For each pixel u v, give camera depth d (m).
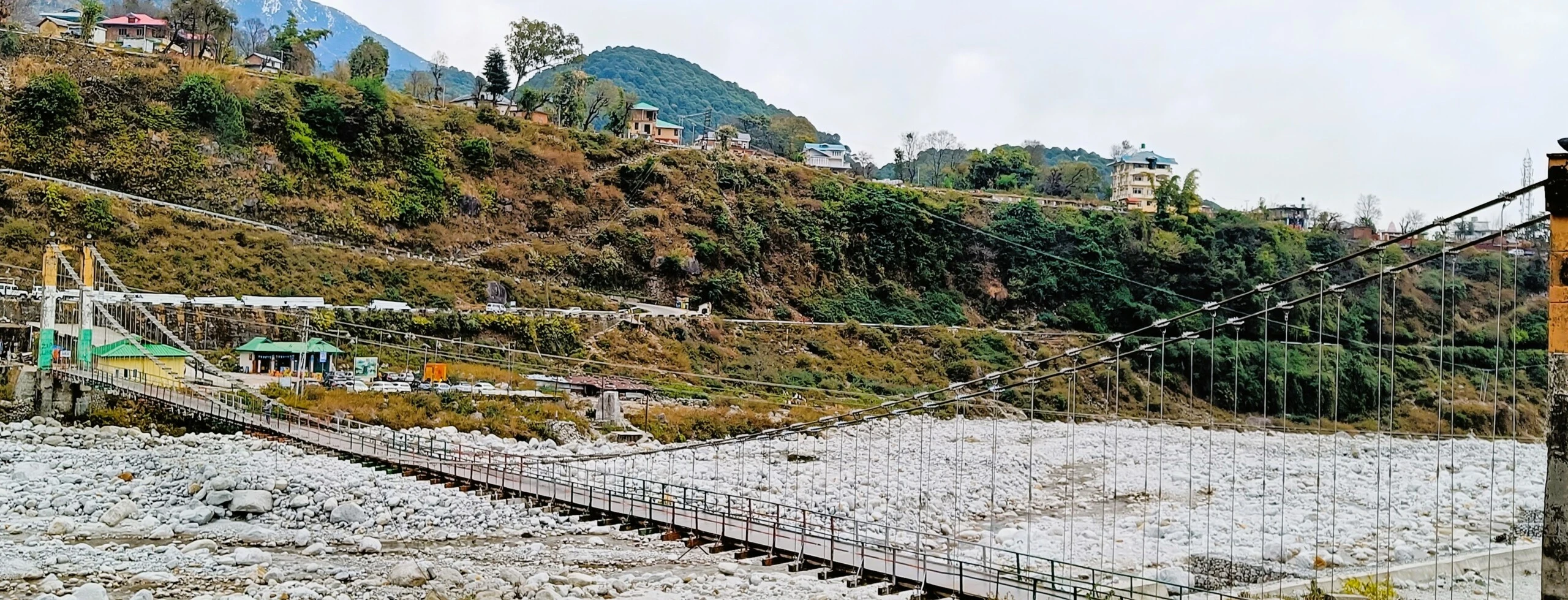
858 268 103.50
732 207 103.00
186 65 90.69
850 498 45.78
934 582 26.75
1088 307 106.88
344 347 66.00
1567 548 17.30
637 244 92.69
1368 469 59.84
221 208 80.38
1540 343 95.12
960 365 89.69
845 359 87.19
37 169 76.38
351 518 37.31
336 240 82.88
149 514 36.78
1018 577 27.67
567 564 33.66
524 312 77.94
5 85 80.19
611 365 73.81
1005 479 52.94
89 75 84.31
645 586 30.81
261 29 158.88
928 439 63.81
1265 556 37.66
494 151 98.62
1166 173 154.62
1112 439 69.31
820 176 113.44
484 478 37.72
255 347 60.44
